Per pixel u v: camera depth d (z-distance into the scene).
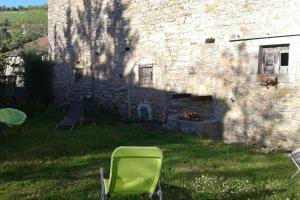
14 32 34.97
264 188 5.30
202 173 6.11
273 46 8.70
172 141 8.88
